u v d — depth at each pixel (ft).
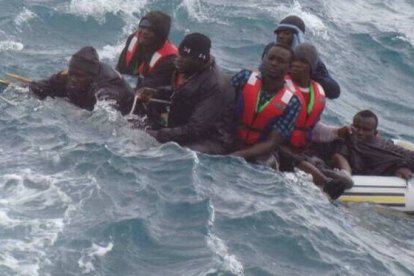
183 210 32.83
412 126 56.29
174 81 41.52
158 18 43.19
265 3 71.41
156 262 29.25
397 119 57.06
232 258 29.89
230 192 35.42
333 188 40.22
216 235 31.30
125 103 42.14
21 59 53.93
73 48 57.31
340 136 43.62
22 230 29.73
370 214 39.37
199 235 31.12
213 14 66.69
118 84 42.34
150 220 31.65
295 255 31.17
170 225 31.68
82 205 32.04
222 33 63.87
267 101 40.75
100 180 34.40
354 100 58.65
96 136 39.37
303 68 41.65
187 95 40.37
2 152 36.60
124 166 35.96
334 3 76.69
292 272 30.04
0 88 43.98
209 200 33.71
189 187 34.78
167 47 43.57
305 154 42.63
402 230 38.29
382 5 79.46
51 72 52.21
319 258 31.32
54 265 28.09
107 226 30.71
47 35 58.85
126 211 32.07
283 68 40.42
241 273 29.09
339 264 31.24
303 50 41.75
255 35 64.23
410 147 45.65
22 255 28.30
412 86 63.05
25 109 41.39
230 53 60.70
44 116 40.81
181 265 29.14
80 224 30.63
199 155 38.68
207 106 40.14
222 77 40.81
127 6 64.23
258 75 41.14
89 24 61.26
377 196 41.11
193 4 66.95
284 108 40.73
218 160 38.73
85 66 41.75
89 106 42.19
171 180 35.29
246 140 41.06
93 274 28.07
